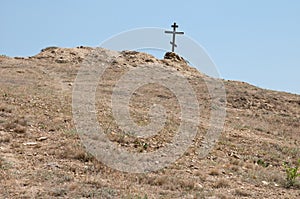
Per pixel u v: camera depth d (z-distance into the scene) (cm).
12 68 8294
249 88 8950
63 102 4709
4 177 2091
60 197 1908
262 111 6956
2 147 2673
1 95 4572
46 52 10706
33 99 4612
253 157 3275
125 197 1953
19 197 1864
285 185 2570
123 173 2398
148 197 2008
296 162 3344
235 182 2498
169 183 2275
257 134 4600
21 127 3131
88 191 1992
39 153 2623
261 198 2236
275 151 3662
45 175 2186
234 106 7050
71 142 2888
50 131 3228
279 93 8900
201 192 2180
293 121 6238
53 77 7756
